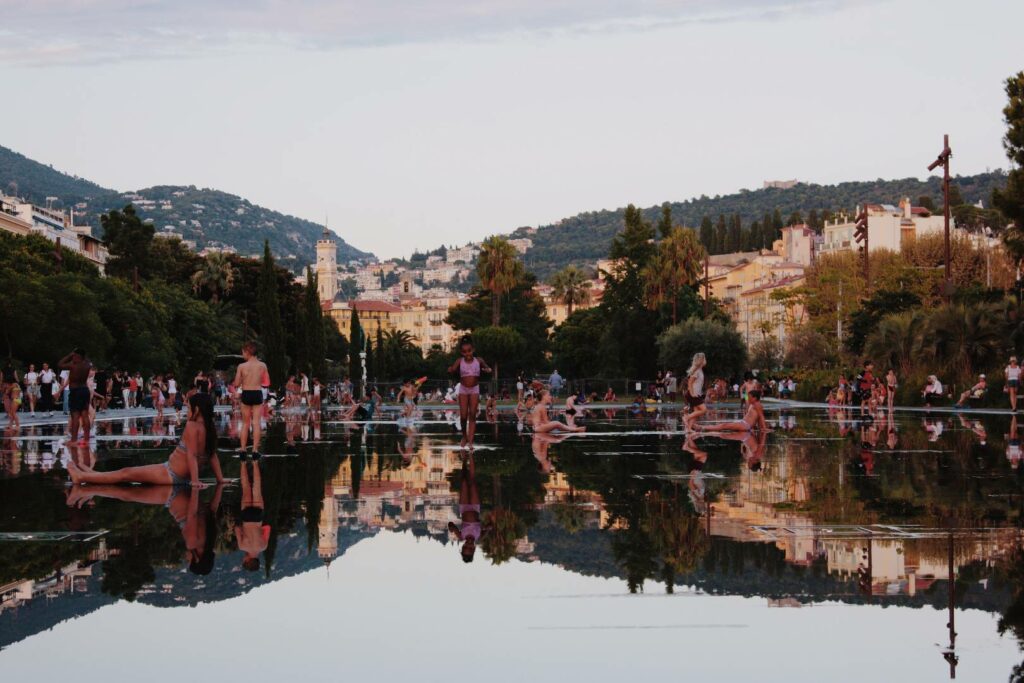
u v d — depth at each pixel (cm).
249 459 1548
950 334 4056
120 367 6188
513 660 462
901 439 1959
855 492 1059
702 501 989
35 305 5006
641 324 8656
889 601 562
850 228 16400
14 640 496
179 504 987
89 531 813
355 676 441
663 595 581
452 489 1112
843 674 440
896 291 5997
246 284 10525
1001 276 7525
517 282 10169
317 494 1069
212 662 461
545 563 677
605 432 2369
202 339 7994
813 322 7638
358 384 7962
